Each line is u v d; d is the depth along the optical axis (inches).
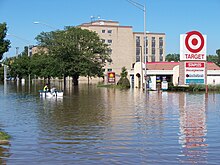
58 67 2918.3
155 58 5467.5
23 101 1307.8
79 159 419.8
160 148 473.7
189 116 820.0
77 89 2293.3
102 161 410.3
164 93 1801.2
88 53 2950.3
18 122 732.0
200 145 492.1
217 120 746.8
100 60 3282.5
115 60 5073.8
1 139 533.3
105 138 548.7
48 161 410.9
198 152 450.9
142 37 5359.3
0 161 409.7
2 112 927.7
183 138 543.5
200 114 860.0
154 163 400.5
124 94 1723.7
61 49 2893.7
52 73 2960.1
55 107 1061.8
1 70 4972.9
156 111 934.4
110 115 849.5
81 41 3019.2
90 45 3021.7
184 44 2027.6
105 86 2743.6
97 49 3041.3
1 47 1363.2
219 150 461.1
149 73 2507.4
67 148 478.3
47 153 449.1
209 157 426.0
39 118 799.1
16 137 558.9
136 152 451.8
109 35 5049.2
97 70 3090.6
